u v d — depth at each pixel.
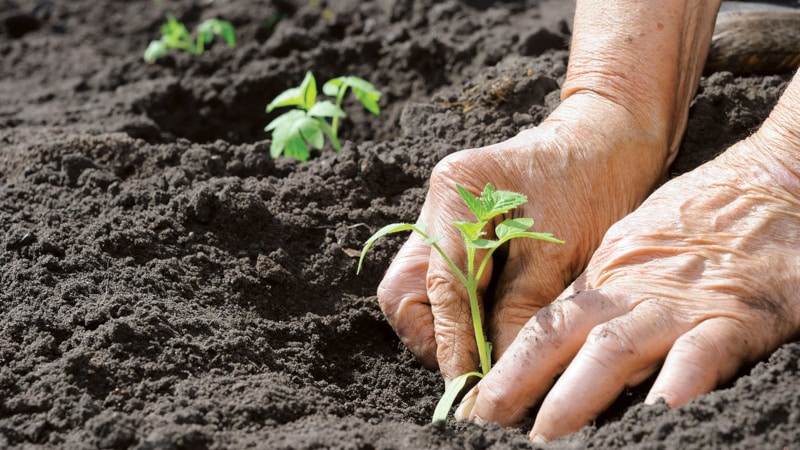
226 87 1.71
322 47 1.75
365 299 1.27
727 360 1.09
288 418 1.13
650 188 1.21
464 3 1.92
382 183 1.35
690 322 1.10
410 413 1.20
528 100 1.38
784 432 1.06
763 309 1.10
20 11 2.12
